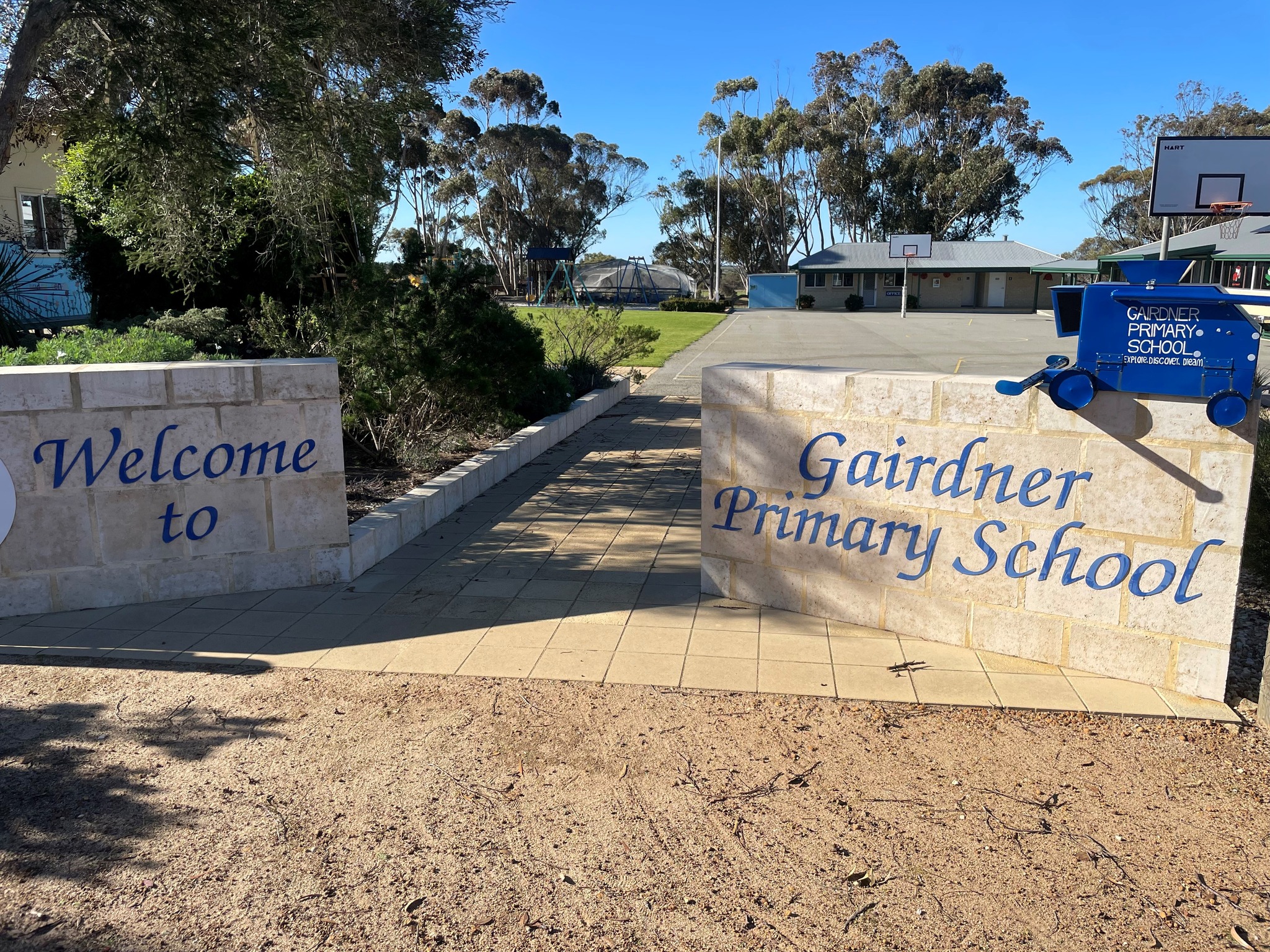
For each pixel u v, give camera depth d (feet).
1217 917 9.14
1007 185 215.92
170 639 16.16
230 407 17.81
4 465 16.84
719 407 17.33
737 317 146.41
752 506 17.30
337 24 30.09
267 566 18.57
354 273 31.71
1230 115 137.08
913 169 213.46
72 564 17.46
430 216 207.62
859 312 166.81
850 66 219.20
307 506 18.62
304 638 16.15
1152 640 13.82
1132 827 10.62
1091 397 13.34
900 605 15.97
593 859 10.12
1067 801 11.15
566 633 16.28
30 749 12.48
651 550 21.38
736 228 224.33
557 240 223.92
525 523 23.81
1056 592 14.47
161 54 26.23
